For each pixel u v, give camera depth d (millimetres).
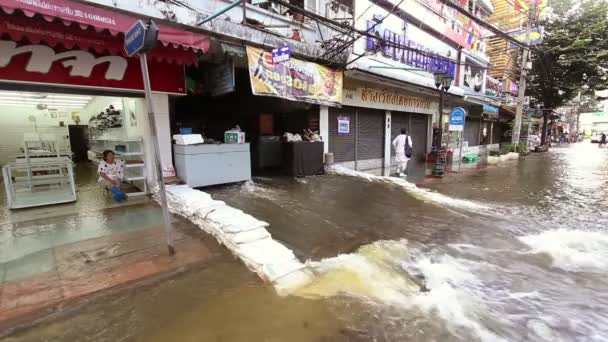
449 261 3834
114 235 3928
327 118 9125
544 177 10062
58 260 3225
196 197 4949
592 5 18297
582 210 6180
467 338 2387
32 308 2422
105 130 8484
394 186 7617
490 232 4883
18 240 3715
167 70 5703
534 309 2855
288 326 2420
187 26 5359
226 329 2350
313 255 3695
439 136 9641
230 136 6688
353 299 2832
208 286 2896
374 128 11398
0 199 5496
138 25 2869
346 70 8578
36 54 4363
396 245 4199
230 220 3971
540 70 20625
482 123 19906
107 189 6055
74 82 4727
